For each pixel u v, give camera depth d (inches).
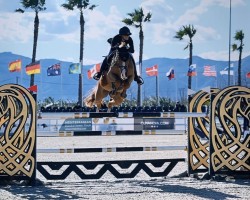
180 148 609.3
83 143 1176.8
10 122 543.8
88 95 679.1
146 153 917.8
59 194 494.3
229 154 581.3
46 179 590.9
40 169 574.9
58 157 835.4
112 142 1200.8
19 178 546.6
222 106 577.6
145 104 2164.1
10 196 484.4
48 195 489.4
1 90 543.5
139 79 606.2
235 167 582.6
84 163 580.7
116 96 594.9
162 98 2132.1
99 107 669.3
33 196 484.4
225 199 464.8
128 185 549.0
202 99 612.1
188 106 611.5
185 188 523.8
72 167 580.4
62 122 1279.5
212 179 575.8
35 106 549.3
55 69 2075.5
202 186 535.5
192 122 601.3
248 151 582.9
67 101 1993.1
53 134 577.6
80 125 1279.5
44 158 817.5
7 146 543.8
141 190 512.1
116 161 587.2
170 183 558.3
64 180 599.2
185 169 681.6
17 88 546.3
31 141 548.4
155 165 597.9
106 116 575.8
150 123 1235.2
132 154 899.4
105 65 601.6
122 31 576.1
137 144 1109.7
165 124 1222.9
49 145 1108.5
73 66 2212.1
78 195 488.4
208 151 600.1
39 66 1859.0
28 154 548.1
